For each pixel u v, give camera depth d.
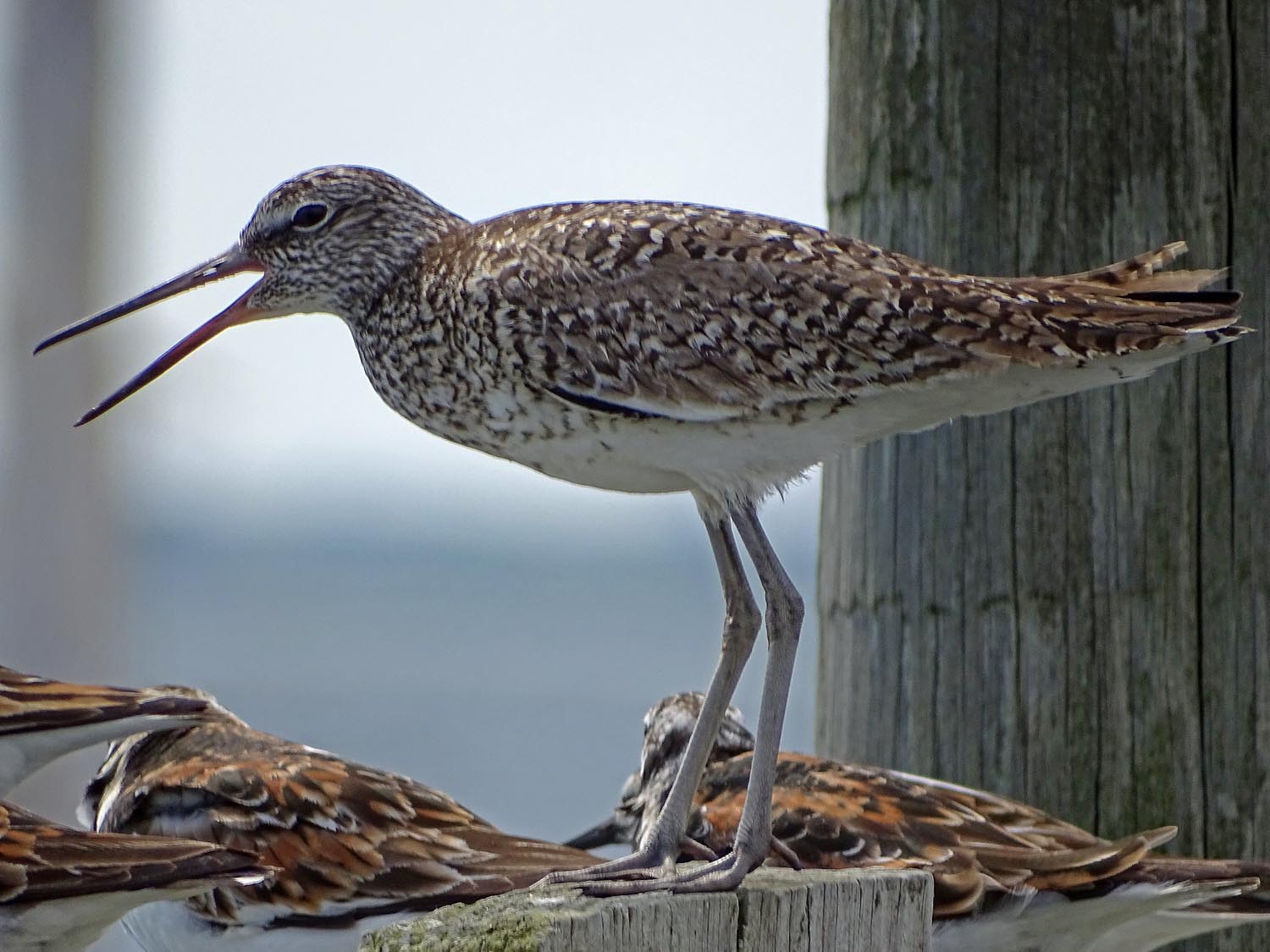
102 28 27.52
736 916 7.82
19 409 26.88
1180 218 10.59
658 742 14.23
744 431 9.67
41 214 27.06
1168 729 10.53
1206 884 10.13
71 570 26.94
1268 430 10.49
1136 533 10.59
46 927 10.47
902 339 9.37
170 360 12.15
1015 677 10.77
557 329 9.85
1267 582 10.45
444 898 12.36
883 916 8.17
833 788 11.73
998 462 10.83
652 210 10.14
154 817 12.86
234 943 12.62
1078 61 10.68
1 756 11.73
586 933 7.41
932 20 10.92
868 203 11.19
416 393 10.77
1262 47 10.56
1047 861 10.67
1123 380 9.49
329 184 11.46
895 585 11.17
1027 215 10.73
